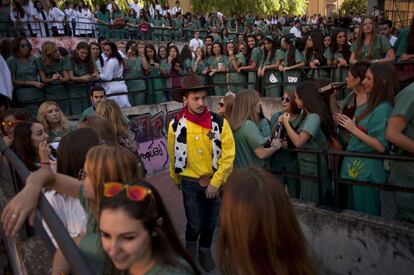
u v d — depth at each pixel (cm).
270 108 759
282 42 767
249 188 125
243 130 319
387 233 264
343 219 287
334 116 323
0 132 355
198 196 318
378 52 592
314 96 312
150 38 1497
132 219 121
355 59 616
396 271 263
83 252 153
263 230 122
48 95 593
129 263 125
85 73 622
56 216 132
